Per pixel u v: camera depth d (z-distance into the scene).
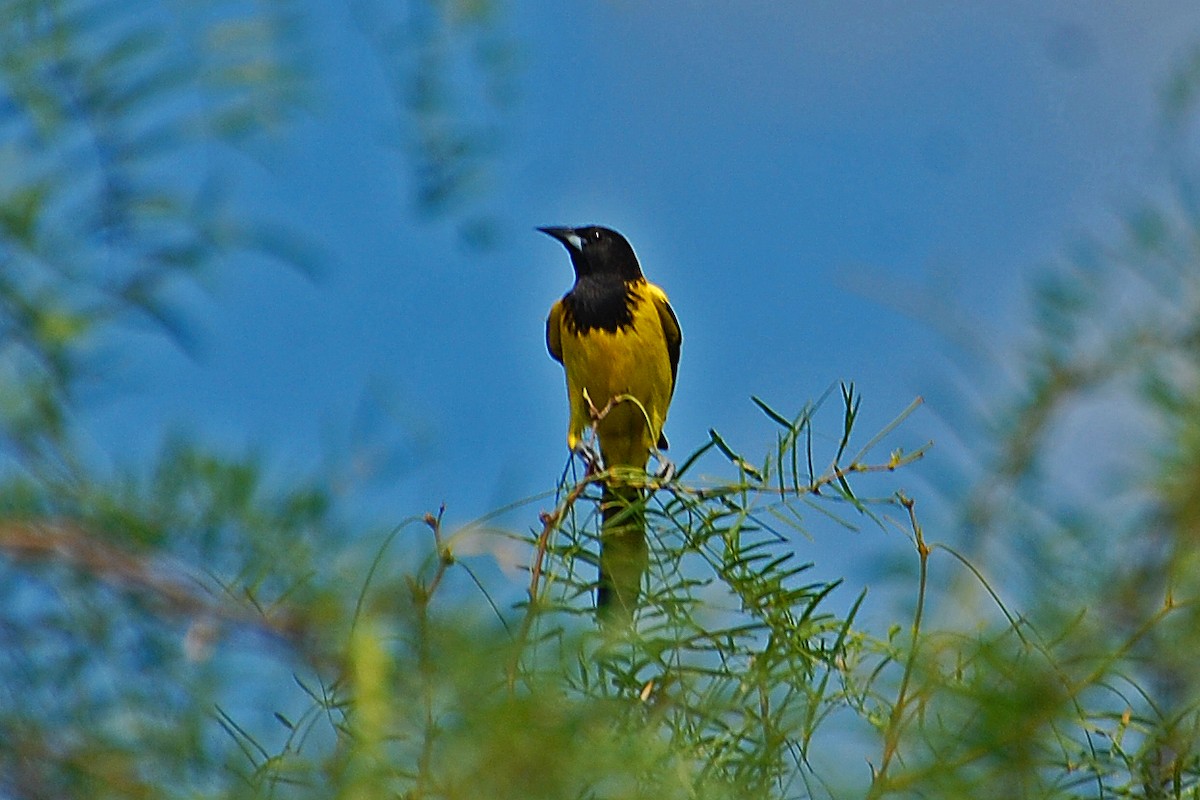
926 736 4.14
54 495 3.48
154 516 3.46
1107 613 4.59
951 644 4.46
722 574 5.07
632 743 3.63
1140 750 4.73
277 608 3.40
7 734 3.25
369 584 3.43
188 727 3.28
